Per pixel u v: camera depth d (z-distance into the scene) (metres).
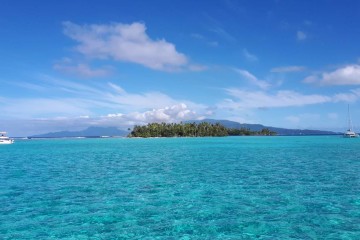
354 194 17.39
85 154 52.28
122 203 15.95
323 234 11.35
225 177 23.81
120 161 38.53
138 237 11.30
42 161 39.66
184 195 17.64
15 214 14.13
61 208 15.09
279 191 18.36
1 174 26.92
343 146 66.81
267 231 11.73
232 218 13.29
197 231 11.82
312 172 25.91
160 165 32.97
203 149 60.28
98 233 11.73
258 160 36.78
